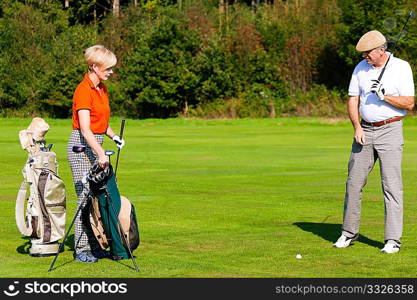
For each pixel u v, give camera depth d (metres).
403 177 15.69
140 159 20.98
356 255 7.78
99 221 7.64
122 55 55.66
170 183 14.95
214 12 60.53
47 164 7.87
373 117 8.11
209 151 23.91
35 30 56.94
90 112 7.72
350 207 8.20
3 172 17.47
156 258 7.67
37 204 7.80
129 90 51.22
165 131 37.38
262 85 52.03
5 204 11.95
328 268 7.18
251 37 52.78
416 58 49.62
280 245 8.34
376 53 8.09
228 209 11.28
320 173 16.91
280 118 47.12
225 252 7.94
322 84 52.41
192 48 52.50
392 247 7.93
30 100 53.66
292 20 55.09
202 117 50.59
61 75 52.00
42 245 7.85
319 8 56.19
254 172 17.23
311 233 9.18
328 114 49.41
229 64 51.97
